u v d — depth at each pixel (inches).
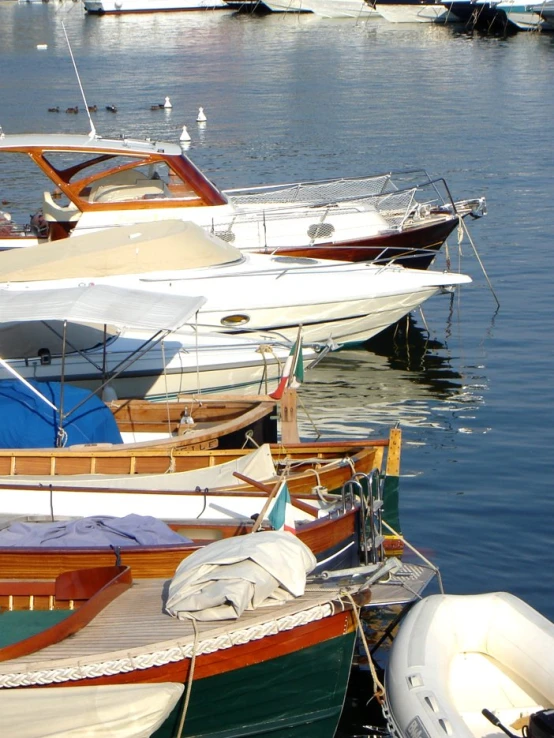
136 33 2878.9
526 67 2158.0
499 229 1010.7
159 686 310.2
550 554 450.9
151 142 728.3
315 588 334.6
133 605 339.3
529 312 791.1
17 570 362.3
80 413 480.4
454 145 1391.5
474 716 315.9
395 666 317.7
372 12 3088.1
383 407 624.7
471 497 505.4
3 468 453.7
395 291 670.5
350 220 752.3
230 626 315.0
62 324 557.0
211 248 653.3
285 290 652.1
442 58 2320.4
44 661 303.0
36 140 693.3
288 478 438.0
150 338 557.3
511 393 644.1
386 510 464.8
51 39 2790.4
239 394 573.9
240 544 336.2
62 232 702.5
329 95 1838.1
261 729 334.6
